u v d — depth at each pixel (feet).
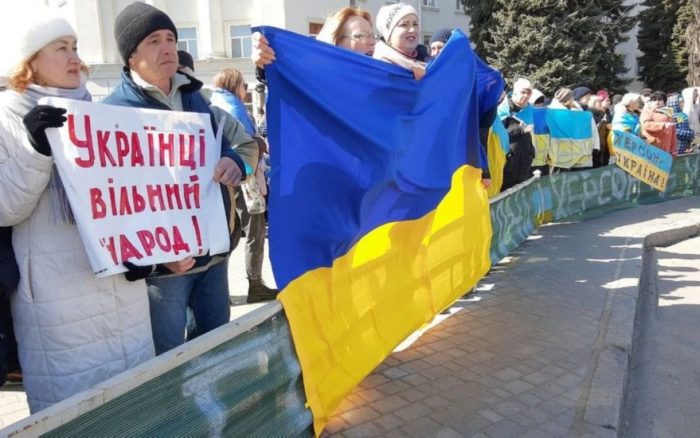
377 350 10.55
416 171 11.93
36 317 6.62
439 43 16.90
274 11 77.41
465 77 13.84
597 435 9.86
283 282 8.25
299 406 8.42
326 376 9.09
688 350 14.73
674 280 20.42
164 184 7.43
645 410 11.83
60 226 6.60
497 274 19.12
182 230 7.54
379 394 11.22
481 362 12.64
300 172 8.87
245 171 8.61
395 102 11.01
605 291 17.29
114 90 8.00
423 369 12.28
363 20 11.97
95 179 6.59
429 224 12.67
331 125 9.44
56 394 6.72
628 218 28.68
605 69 74.69
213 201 8.06
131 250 6.89
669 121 33.27
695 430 11.13
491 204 17.33
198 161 7.93
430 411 10.61
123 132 6.98
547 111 26.78
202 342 6.37
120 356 7.02
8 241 6.69
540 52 69.92
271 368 7.73
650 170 32.32
